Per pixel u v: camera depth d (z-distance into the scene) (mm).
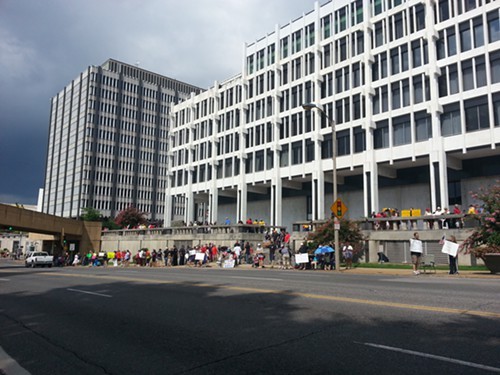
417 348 5332
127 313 8609
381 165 40094
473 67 34312
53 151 114062
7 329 7691
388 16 40594
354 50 43312
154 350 5812
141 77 113250
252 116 53344
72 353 5918
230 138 56062
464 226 24922
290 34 50438
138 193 105188
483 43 34156
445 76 36094
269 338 6102
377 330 6289
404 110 38031
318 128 44781
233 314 7945
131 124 106500
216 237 39062
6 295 12711
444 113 35906
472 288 11227
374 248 28594
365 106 40938
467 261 22922
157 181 109125
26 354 5988
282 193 53125
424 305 8234
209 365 5043
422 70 37031
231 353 5477
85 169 97938
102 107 102312
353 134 41812
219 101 59250
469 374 4398
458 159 37312
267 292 10641
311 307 8312
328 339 5887
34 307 10078
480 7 34344
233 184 54031
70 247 54594
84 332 7129
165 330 6930
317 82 45531
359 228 28281
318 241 26750
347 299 9133
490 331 6094
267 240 32250
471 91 34094
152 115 110500
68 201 101375
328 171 44156
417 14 38562
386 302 8656
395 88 39312
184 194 61875
